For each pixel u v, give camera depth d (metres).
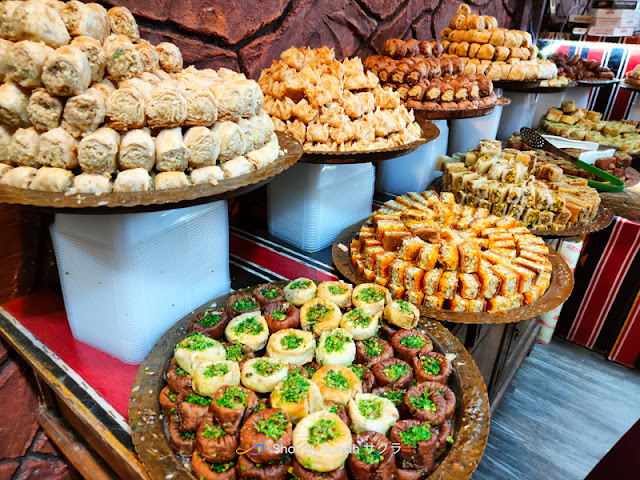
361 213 2.38
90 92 1.11
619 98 5.25
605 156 3.23
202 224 1.48
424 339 1.38
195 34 2.00
